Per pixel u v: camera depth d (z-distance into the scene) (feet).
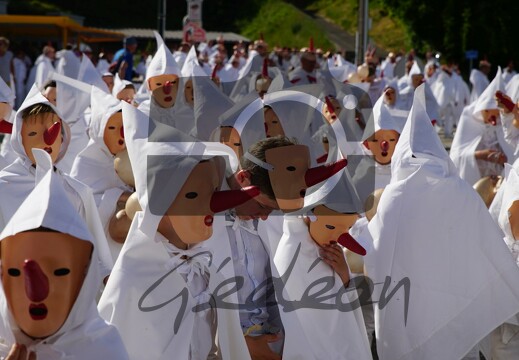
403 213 17.44
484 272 17.43
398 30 161.38
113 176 20.75
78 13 192.85
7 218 17.38
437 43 129.39
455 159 30.73
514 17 125.59
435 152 17.72
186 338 13.84
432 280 17.39
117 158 20.13
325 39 169.37
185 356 13.83
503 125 29.40
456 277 17.40
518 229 18.17
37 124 17.70
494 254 17.42
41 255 10.90
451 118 73.92
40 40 118.62
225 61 82.99
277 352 15.39
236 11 193.36
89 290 11.30
